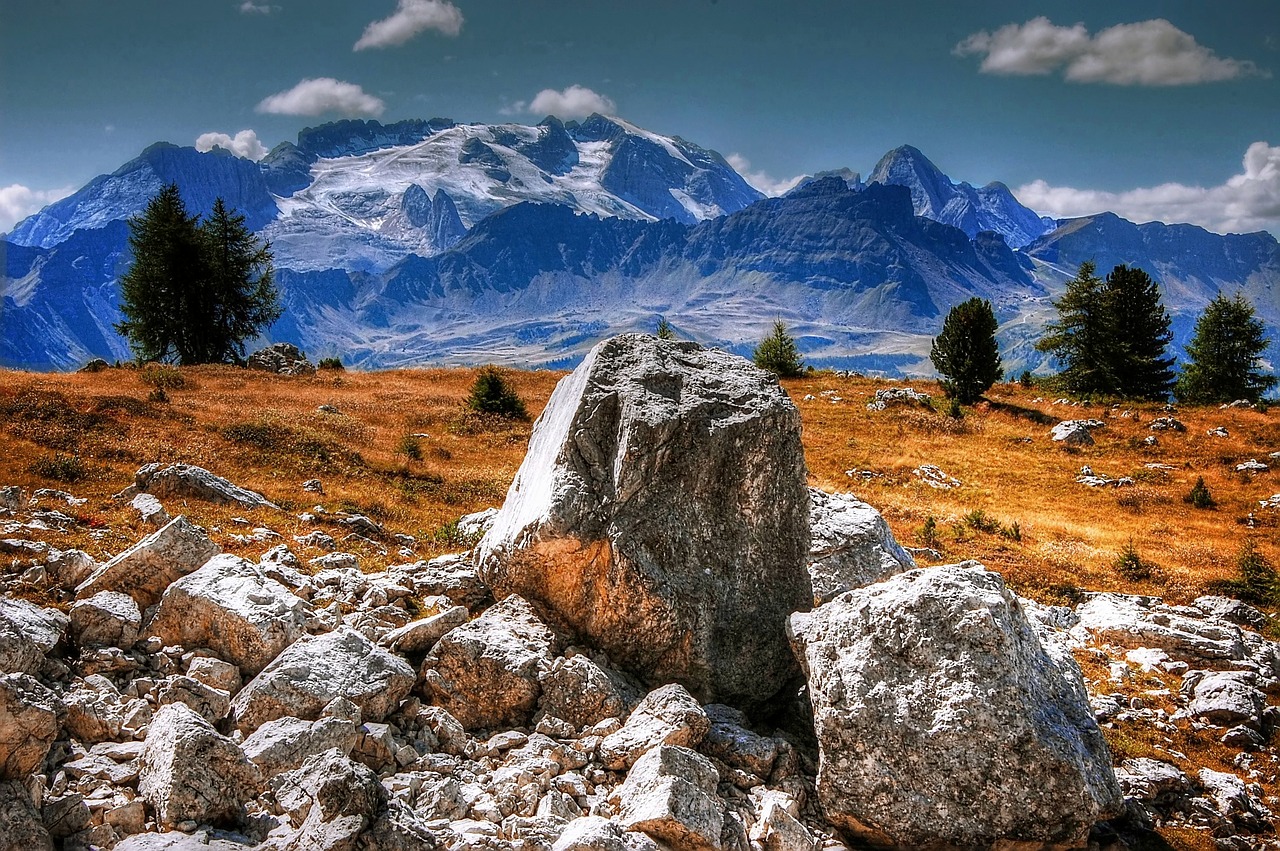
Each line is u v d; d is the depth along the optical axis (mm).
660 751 10672
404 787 10148
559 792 10680
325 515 23859
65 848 8336
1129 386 81188
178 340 82500
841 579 15430
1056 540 39156
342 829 8516
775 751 12320
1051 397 79000
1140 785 13930
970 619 11266
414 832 8828
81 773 9383
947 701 11031
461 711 12562
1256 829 13867
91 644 12055
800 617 12953
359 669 11805
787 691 14227
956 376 71875
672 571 13828
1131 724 17250
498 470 42375
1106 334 81250
